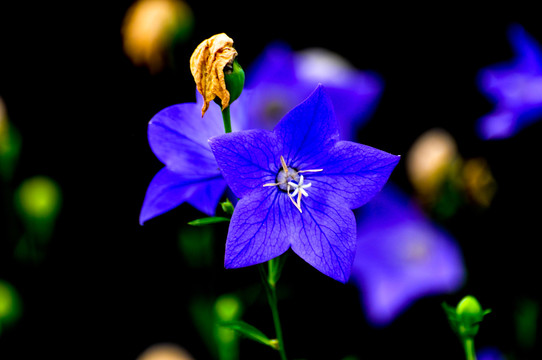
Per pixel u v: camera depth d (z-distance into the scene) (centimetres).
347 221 56
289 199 56
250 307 83
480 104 95
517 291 82
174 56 84
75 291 95
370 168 56
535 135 88
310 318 83
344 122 80
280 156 56
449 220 79
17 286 95
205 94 56
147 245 94
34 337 94
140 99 93
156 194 59
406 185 83
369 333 83
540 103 75
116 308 95
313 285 83
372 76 81
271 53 79
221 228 84
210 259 82
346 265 55
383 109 95
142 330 93
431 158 77
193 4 94
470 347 63
